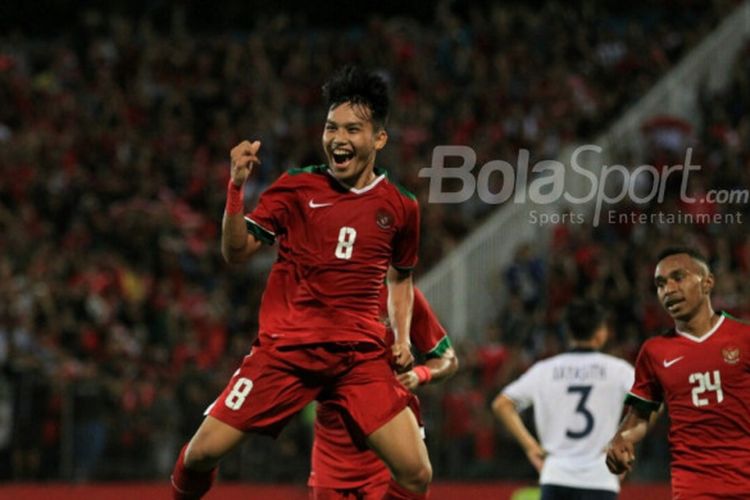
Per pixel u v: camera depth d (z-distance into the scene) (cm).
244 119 7844
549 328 5684
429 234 6431
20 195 7025
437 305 5844
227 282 6347
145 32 8712
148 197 7038
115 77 8275
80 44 8606
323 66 8225
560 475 2866
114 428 5309
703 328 2373
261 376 2042
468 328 5931
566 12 8519
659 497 4903
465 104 7662
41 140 7412
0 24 9375
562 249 6081
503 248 6162
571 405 2889
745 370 2327
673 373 2369
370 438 2048
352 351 2052
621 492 4925
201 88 8119
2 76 8200
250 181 7156
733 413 2322
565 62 8119
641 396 2430
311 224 2064
